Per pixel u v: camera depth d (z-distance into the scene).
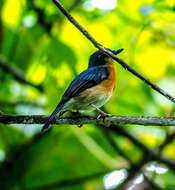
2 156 13.56
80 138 13.41
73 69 12.22
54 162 13.52
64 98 10.27
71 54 12.18
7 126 12.94
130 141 12.84
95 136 14.00
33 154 13.39
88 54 13.12
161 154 12.54
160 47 13.14
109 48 12.86
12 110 13.15
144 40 12.92
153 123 8.59
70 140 13.54
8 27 13.02
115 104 13.45
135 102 13.48
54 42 12.18
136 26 12.41
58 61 12.20
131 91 13.41
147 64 13.49
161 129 13.94
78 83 10.56
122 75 13.17
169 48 13.16
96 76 10.73
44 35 12.91
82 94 10.50
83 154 13.63
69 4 12.39
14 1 12.52
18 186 13.19
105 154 13.45
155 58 13.37
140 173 12.61
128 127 14.02
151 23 12.50
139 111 13.45
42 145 13.41
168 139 12.52
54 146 13.47
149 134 14.07
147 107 13.54
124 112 13.47
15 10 12.72
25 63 13.34
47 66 12.27
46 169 13.47
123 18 12.33
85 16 12.46
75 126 13.12
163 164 13.14
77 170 13.63
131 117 8.73
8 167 13.15
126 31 12.67
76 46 13.02
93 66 11.74
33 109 13.08
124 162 13.26
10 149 13.12
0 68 13.48
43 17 12.55
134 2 11.96
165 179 13.20
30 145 13.12
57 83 12.12
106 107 13.19
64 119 9.18
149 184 12.59
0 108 13.05
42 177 13.44
